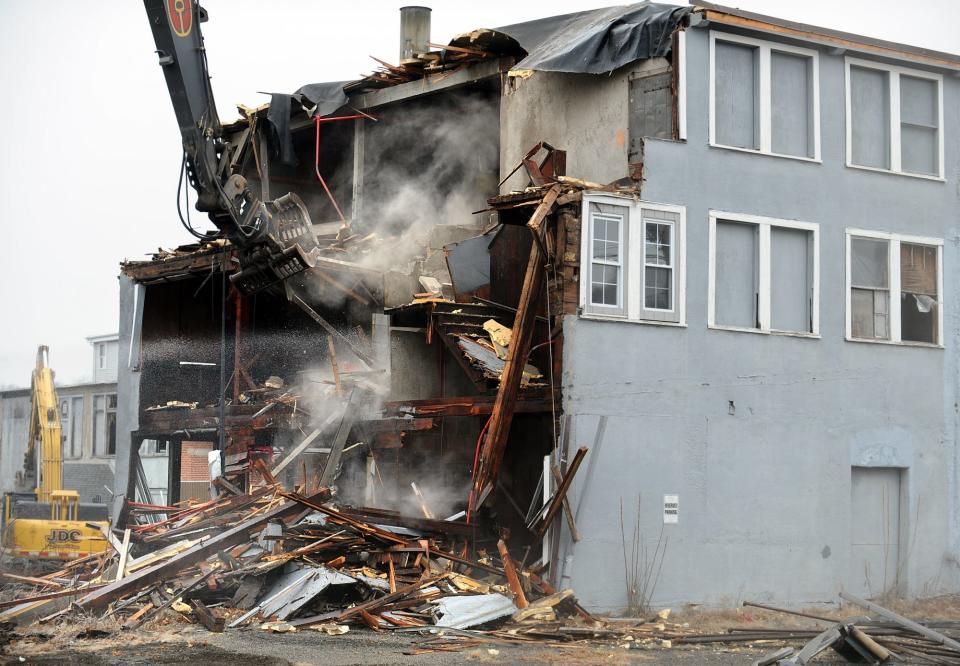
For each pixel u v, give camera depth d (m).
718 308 20.56
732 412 20.33
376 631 15.70
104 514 33.69
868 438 21.83
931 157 23.30
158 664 12.76
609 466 18.98
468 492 21.69
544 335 20.20
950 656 15.13
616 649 15.20
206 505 20.77
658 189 19.86
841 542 21.31
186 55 19.09
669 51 20.77
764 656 14.78
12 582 20.88
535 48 24.31
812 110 21.70
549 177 21.28
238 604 16.88
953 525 22.75
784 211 21.23
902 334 22.77
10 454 54.53
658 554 19.30
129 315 28.50
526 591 17.92
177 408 26.98
